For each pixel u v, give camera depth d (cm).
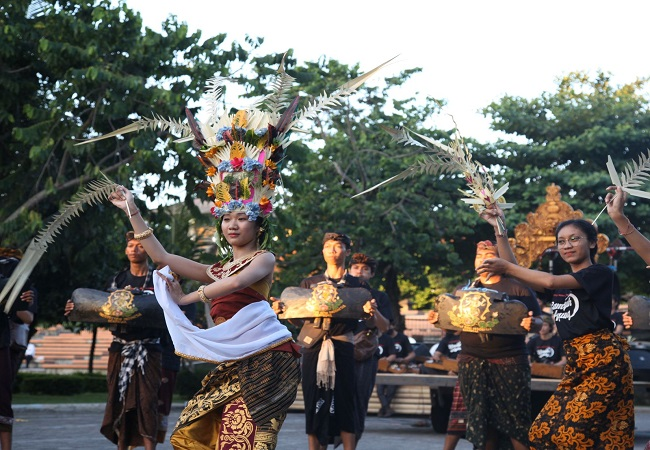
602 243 1497
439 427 1266
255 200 487
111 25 1798
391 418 1584
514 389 753
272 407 461
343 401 803
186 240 2128
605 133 2922
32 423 1383
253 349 465
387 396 1580
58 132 1755
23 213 1717
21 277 484
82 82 1708
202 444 480
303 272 2717
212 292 466
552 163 3069
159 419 876
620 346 559
